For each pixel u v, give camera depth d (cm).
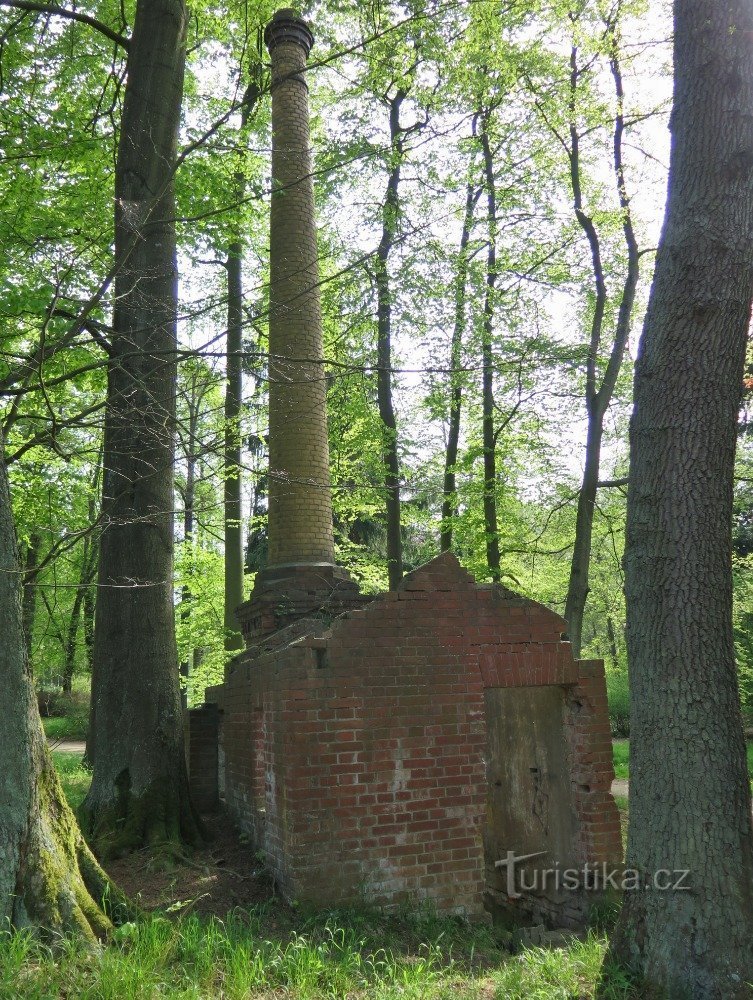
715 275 489
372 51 1011
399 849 675
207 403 1694
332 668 688
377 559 1903
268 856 719
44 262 809
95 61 1161
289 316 1087
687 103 512
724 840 450
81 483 1727
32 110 1053
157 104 895
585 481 1559
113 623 834
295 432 1062
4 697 503
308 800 658
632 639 494
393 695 702
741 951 438
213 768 1010
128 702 812
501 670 745
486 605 753
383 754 688
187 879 695
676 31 527
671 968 446
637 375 518
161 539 849
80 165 1117
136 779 791
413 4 891
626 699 2814
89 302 646
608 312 1780
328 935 597
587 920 744
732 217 492
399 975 534
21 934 468
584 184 1694
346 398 1836
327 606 987
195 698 2402
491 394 1805
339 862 656
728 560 484
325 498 1067
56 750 2159
